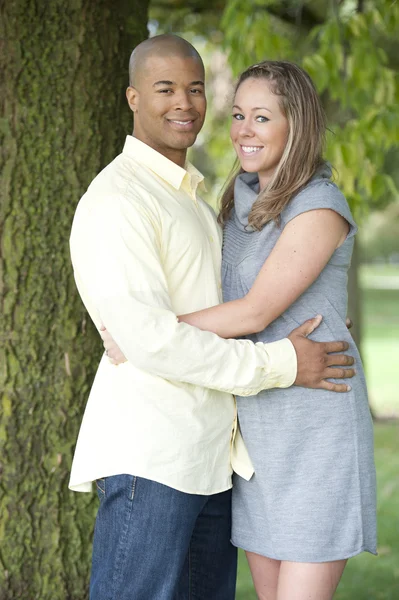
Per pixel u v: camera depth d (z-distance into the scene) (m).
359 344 9.83
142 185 2.74
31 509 3.52
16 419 3.49
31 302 3.50
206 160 11.03
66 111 3.51
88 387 3.57
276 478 2.81
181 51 2.86
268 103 2.83
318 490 2.77
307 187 2.80
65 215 3.52
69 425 3.54
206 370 2.60
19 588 3.50
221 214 3.14
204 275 2.85
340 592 4.63
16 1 3.45
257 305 2.71
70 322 3.54
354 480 2.81
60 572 3.54
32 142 3.48
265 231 2.85
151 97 2.86
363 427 2.87
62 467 3.54
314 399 2.79
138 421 2.66
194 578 3.06
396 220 20.88
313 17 7.12
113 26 3.61
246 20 5.03
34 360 3.50
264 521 2.87
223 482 2.81
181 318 2.70
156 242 2.69
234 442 2.90
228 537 3.07
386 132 4.62
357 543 2.79
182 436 2.67
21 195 3.48
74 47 3.51
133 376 2.71
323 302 2.86
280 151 2.87
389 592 4.59
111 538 2.71
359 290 9.86
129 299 2.57
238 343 2.65
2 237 3.48
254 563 3.00
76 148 3.53
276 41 5.03
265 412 2.82
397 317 25.44
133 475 2.64
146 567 2.68
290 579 2.79
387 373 14.23
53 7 3.49
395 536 5.54
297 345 2.72
